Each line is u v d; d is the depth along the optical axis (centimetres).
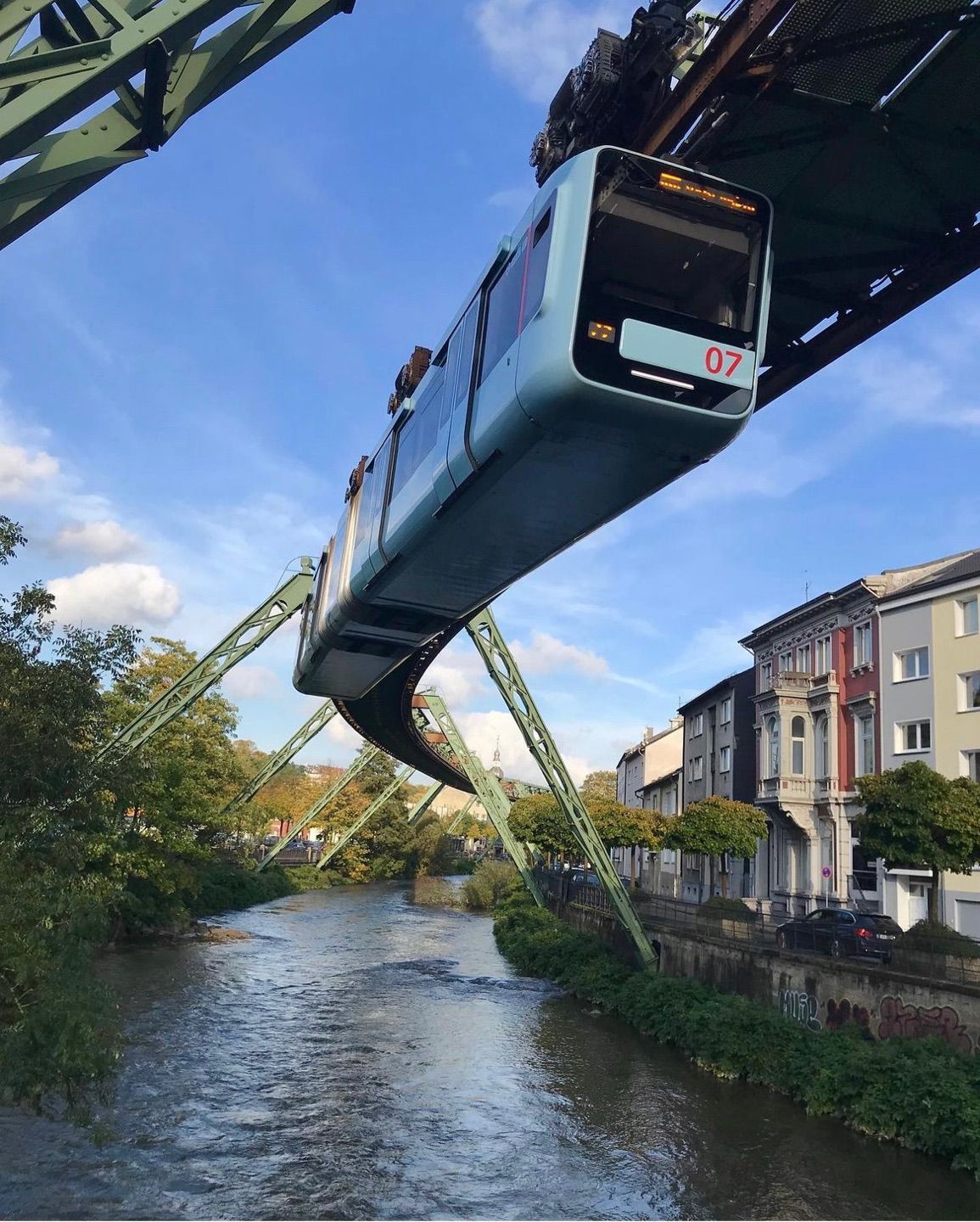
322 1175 1338
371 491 1641
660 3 1030
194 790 3475
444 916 5259
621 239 888
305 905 5588
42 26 582
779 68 967
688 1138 1513
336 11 655
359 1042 2164
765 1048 1848
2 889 1081
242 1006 2509
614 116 1093
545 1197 1280
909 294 1272
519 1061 2023
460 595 1519
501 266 1054
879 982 1752
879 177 1145
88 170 604
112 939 3259
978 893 2814
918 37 953
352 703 3719
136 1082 1747
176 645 3984
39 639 1464
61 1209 1172
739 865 4341
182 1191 1259
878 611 3344
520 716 3022
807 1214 1220
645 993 2406
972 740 2931
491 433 966
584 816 2948
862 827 2089
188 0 568
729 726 4612
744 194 927
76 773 1394
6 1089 991
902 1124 1483
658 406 846
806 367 1371
